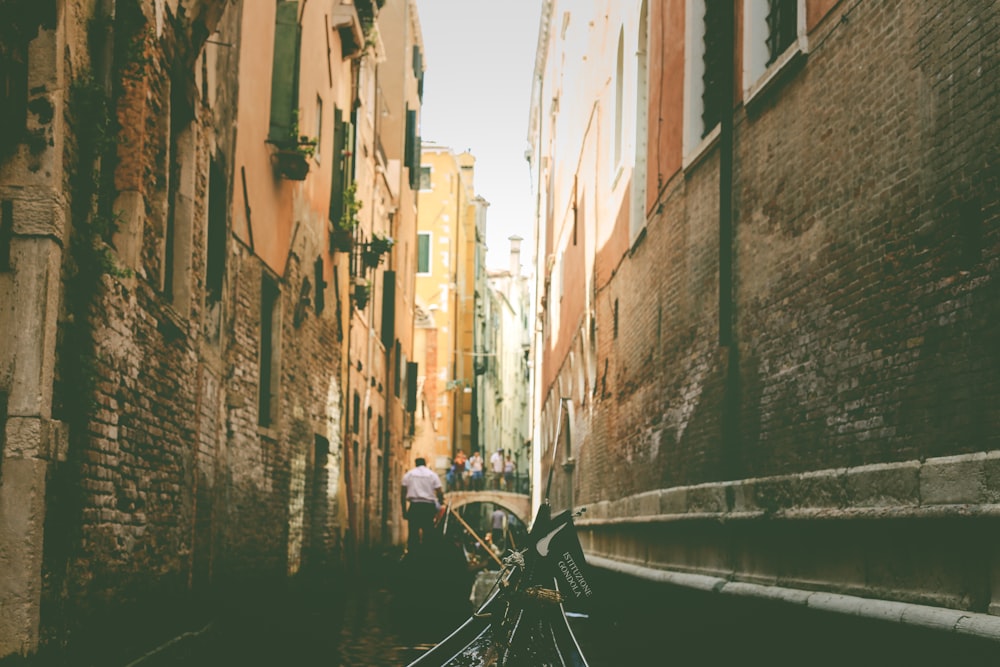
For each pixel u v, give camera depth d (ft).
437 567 53.31
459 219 169.99
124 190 24.89
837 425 26.37
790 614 26.66
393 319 87.71
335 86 60.13
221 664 25.66
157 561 27.86
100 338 22.84
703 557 36.58
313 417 55.06
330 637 32.17
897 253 23.54
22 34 19.79
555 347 100.37
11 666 18.40
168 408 28.89
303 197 50.98
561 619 23.08
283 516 47.44
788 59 30.01
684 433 41.06
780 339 30.71
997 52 19.51
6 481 19.16
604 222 65.26
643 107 54.85
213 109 34.17
